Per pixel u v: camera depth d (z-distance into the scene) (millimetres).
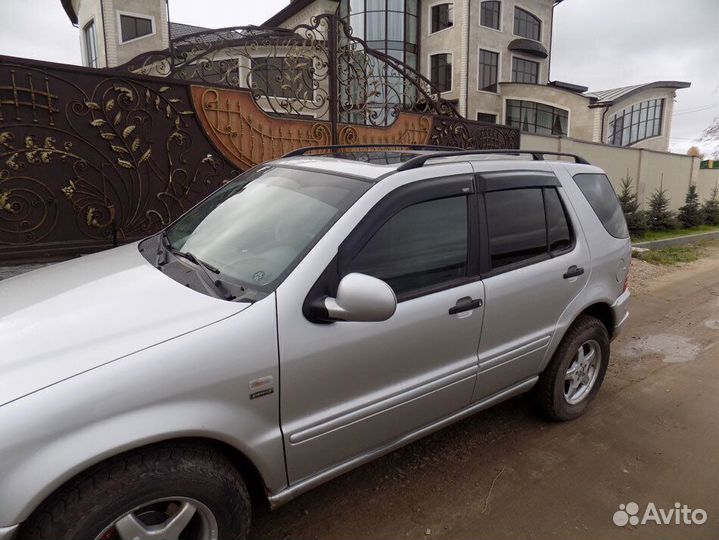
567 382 3383
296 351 1917
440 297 2389
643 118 28531
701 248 11297
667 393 3902
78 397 1521
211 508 1783
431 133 7984
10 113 4352
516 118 26500
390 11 24156
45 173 4582
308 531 2324
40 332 1764
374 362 2162
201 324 1800
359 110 7207
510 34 26281
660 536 2375
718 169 18344
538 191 3029
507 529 2381
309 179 2594
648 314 6051
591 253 3264
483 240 2635
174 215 5410
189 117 5414
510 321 2740
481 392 2730
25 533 1502
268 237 2314
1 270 4258
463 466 2863
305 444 2012
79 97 4664
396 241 2287
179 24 21969
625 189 12523
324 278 2033
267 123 6055
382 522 2396
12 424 1434
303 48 6562
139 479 1607
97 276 2289
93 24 20109
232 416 1785
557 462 2936
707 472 2889
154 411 1626
